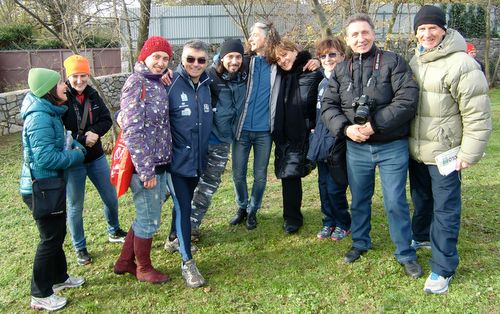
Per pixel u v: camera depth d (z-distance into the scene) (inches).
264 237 161.5
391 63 121.7
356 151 131.6
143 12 307.1
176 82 131.0
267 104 155.6
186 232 132.4
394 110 118.3
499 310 113.2
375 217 174.6
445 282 122.3
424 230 144.0
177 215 132.5
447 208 120.6
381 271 133.6
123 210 193.8
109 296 127.9
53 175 116.8
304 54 152.3
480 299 117.9
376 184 217.6
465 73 111.5
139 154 117.2
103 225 178.2
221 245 156.7
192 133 131.2
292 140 153.9
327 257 144.5
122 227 175.5
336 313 116.0
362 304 119.1
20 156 309.7
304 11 424.2
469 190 202.4
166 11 668.1
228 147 157.2
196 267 134.8
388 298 120.4
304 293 125.1
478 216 171.3
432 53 116.0
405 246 131.5
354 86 125.9
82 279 134.6
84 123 139.8
